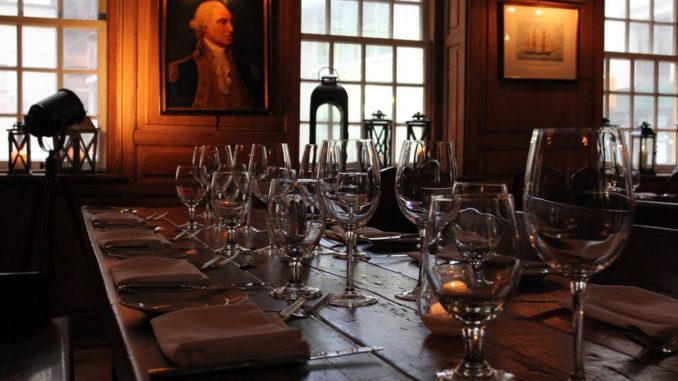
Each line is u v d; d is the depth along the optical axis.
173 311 1.01
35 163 4.72
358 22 5.68
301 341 0.82
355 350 0.87
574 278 0.72
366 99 5.70
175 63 4.75
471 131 5.60
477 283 0.71
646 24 6.70
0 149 4.71
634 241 1.50
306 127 5.51
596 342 0.92
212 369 0.78
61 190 4.49
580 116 5.96
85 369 3.63
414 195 1.29
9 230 4.38
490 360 0.84
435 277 0.72
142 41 4.71
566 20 5.85
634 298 1.06
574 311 0.72
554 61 5.82
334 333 0.98
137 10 4.68
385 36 5.75
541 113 5.83
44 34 4.76
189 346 0.79
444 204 0.72
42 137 4.27
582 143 0.70
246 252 1.80
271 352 0.81
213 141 4.86
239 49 4.87
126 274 1.28
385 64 5.75
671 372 0.79
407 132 5.48
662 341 0.90
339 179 1.26
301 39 5.37
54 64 4.79
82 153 4.59
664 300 1.05
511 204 0.72
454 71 5.70
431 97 5.85
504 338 0.94
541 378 0.77
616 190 0.69
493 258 0.71
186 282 1.23
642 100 6.68
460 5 5.61
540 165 0.71
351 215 1.26
